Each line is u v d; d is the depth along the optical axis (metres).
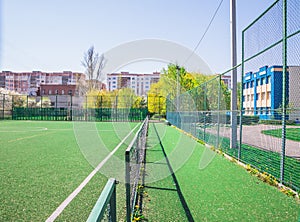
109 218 1.47
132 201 3.29
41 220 3.27
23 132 15.78
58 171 5.85
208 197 4.13
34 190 4.45
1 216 3.38
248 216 3.43
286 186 4.59
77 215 3.43
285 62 4.73
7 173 5.64
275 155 6.55
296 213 3.54
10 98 32.12
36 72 76.69
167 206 3.73
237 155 7.39
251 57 6.34
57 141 11.55
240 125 6.87
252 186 4.74
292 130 5.57
